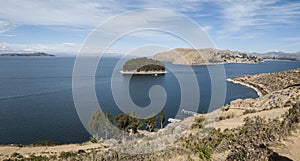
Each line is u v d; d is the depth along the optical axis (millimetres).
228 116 20219
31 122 39188
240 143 9797
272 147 9641
